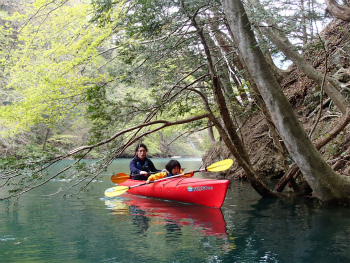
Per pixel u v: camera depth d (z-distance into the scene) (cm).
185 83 632
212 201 536
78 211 502
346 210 484
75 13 661
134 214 480
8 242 339
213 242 336
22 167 466
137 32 547
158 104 551
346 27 907
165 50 593
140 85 628
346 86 725
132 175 675
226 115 574
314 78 603
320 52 981
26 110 663
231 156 1080
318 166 481
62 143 1859
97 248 319
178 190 592
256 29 539
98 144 508
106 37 636
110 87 622
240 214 476
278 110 461
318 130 823
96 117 498
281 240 341
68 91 651
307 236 355
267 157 995
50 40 696
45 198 631
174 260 286
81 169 509
